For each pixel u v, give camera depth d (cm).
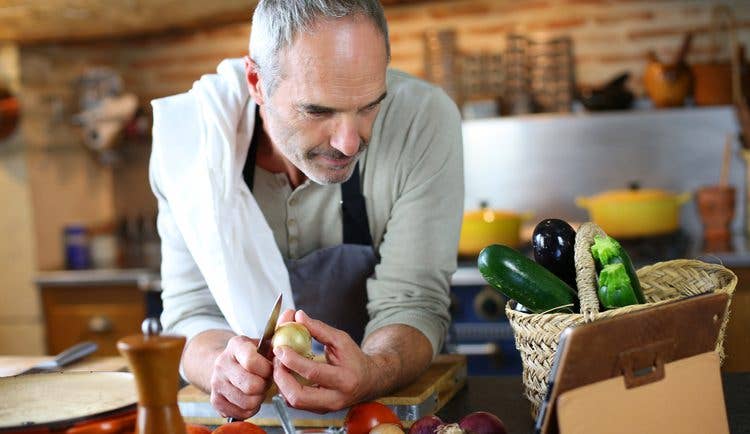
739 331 170
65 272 327
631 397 87
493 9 342
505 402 121
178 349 77
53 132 348
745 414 109
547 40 339
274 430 117
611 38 334
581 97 325
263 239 138
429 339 126
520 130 338
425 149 134
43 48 344
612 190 333
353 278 145
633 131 329
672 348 90
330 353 109
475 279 274
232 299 136
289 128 114
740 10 321
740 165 320
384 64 111
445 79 346
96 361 156
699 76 317
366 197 139
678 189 326
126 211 383
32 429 83
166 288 146
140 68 378
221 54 371
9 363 155
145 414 78
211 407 121
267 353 109
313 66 107
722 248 282
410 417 114
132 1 282
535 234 113
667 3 327
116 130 349
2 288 334
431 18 348
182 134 139
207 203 135
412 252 133
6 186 335
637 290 102
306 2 107
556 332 100
